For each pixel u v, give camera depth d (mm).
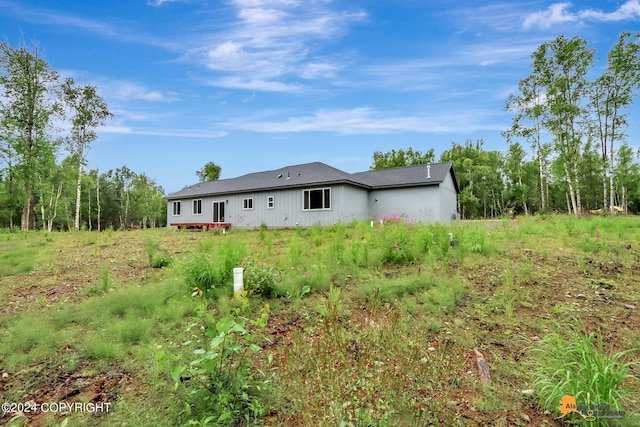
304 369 2164
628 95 18078
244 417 1989
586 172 28000
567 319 3281
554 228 8633
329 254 5938
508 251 6043
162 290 4086
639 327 3088
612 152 19422
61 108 20031
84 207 43750
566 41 18656
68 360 2605
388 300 3768
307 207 15984
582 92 19016
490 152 43812
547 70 19438
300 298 3926
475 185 41156
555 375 2248
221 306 3596
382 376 1907
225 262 4336
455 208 20328
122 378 2393
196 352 1975
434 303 3717
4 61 17531
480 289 4180
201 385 2041
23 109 18156
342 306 3627
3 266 5836
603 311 3455
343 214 14930
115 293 4062
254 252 6617
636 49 17219
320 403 1768
